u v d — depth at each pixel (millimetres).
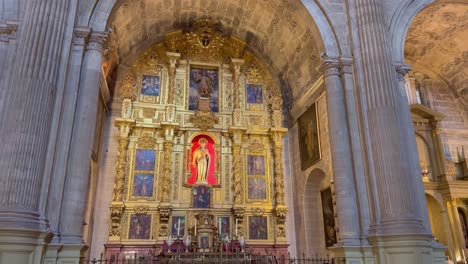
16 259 7445
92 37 10375
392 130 10258
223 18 16875
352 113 11172
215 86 17469
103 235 14242
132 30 15234
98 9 10734
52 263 8203
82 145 9430
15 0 10336
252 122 16938
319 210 15359
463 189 16406
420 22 15141
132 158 15289
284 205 15695
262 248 15055
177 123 15594
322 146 13938
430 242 9484
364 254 9781
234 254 11289
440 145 17281
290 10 13602
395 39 12109
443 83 18781
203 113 16234
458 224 15922
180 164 15680
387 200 9750
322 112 14031
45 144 8664
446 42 16672
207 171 15883
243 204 15453
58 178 8906
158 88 16609
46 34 9273
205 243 13242
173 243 12742
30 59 8914
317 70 14289
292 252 15484
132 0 13164
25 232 7598
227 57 17766
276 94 17547
